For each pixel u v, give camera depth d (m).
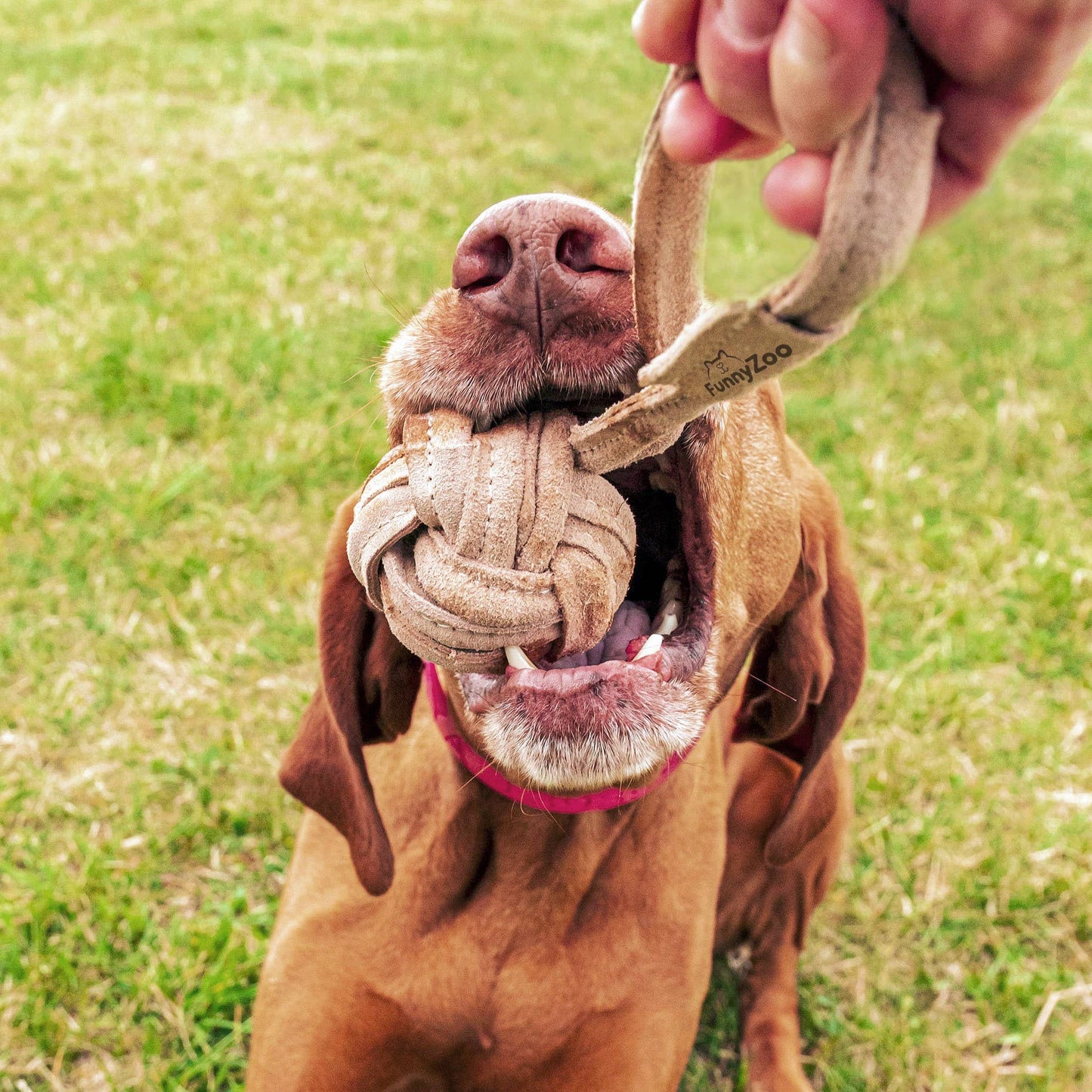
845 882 0.69
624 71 2.16
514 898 0.47
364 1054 0.47
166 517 0.87
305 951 0.48
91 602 0.79
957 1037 0.62
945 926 0.67
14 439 0.92
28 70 1.89
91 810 0.65
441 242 1.36
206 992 0.56
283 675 0.76
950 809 0.73
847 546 0.52
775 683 0.51
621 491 0.42
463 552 0.32
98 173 1.49
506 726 0.35
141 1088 0.54
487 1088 0.49
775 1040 0.60
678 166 0.24
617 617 0.41
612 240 0.32
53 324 1.08
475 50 2.27
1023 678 0.85
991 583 0.92
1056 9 0.17
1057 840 0.72
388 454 0.35
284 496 0.91
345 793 0.47
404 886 0.47
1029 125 0.19
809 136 0.18
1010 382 1.17
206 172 1.53
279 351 1.07
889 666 0.83
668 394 0.27
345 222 1.39
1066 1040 0.62
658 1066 0.48
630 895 0.48
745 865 0.64
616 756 0.35
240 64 2.02
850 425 1.08
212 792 0.68
